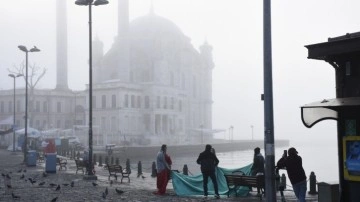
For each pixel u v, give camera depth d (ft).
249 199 60.95
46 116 425.28
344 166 36.83
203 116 536.42
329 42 36.70
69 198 62.28
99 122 399.03
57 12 460.96
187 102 503.20
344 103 34.73
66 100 440.45
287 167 48.55
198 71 536.01
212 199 61.16
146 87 418.72
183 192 67.00
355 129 36.55
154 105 415.85
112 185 82.28
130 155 278.87
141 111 414.62
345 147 36.73
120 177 103.19
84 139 370.53
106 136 373.40
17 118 415.64
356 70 36.96
